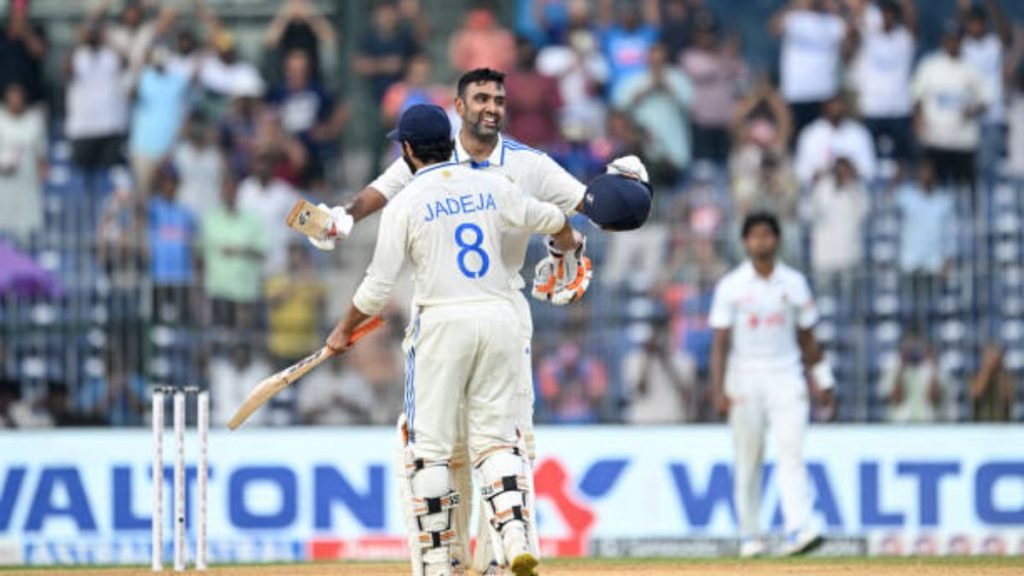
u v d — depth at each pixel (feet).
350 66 206.90
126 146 200.64
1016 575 113.50
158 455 113.70
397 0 207.10
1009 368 180.65
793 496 146.82
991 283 182.29
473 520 142.72
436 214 88.79
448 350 88.63
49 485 158.10
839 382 180.86
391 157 198.59
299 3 206.39
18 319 180.34
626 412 178.70
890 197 191.11
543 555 157.58
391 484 158.40
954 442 161.38
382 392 180.24
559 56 203.10
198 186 195.52
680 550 158.61
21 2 203.21
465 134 96.37
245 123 199.93
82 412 178.91
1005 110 205.98
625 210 93.45
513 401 90.22
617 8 206.18
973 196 184.44
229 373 179.32
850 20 205.57
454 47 204.74
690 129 203.00
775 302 147.54
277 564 131.23
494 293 89.51
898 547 160.25
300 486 157.99
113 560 156.97
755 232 147.13
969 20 206.08
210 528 156.87
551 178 97.35
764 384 147.64
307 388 179.83
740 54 207.00
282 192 191.62
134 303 180.04
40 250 181.88
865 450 160.45
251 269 182.50
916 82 204.33
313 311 180.55
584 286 97.04
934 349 180.86
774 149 198.90
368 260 181.88
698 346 179.11
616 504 158.92
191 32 203.10
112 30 202.80
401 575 112.88
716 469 159.74
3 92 197.67
